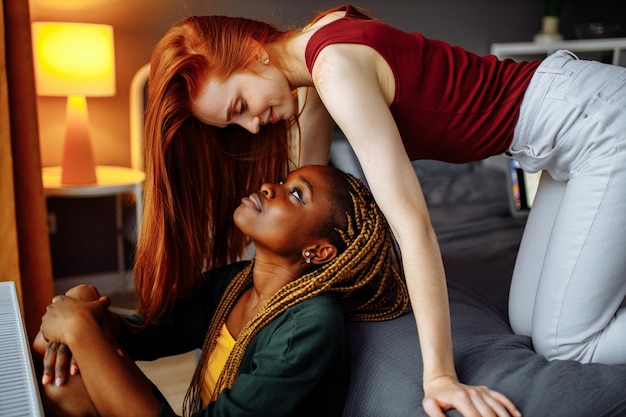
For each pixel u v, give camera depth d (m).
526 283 1.49
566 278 1.29
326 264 1.32
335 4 3.22
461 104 1.29
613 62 3.26
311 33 1.27
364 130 1.12
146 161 1.36
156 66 1.29
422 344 1.08
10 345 1.08
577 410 1.05
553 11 3.52
